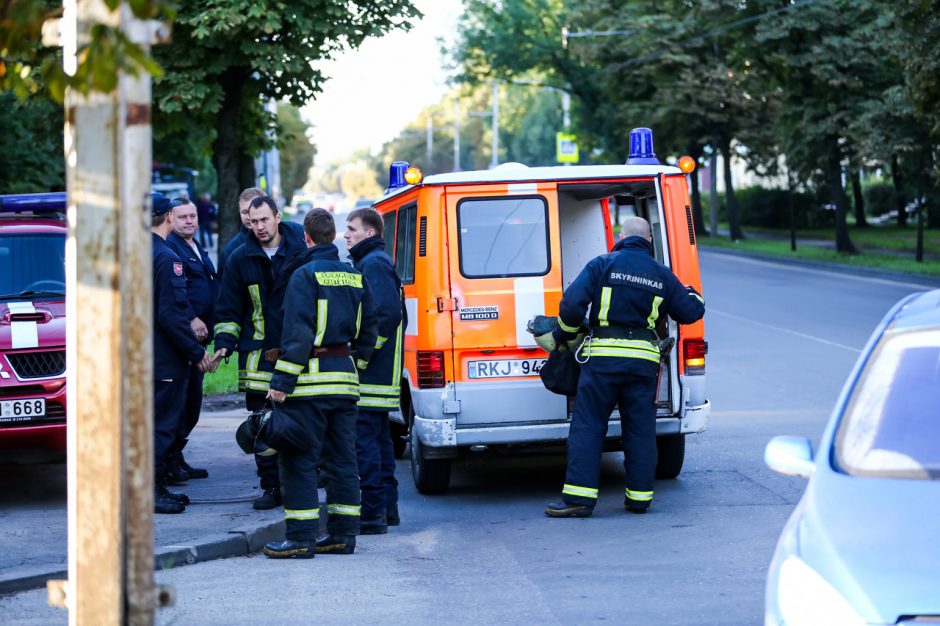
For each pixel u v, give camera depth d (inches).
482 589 253.8
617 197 422.3
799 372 603.8
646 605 238.2
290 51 730.2
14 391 328.2
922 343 185.9
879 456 168.7
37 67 180.7
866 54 1400.1
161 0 136.6
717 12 1563.7
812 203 2212.1
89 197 141.8
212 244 1766.7
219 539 287.1
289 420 277.0
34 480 381.4
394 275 316.2
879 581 140.4
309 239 285.3
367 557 286.7
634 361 326.6
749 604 236.8
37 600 246.1
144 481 143.9
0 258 362.9
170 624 229.0
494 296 352.5
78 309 142.8
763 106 1860.2
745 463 396.8
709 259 1583.4
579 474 328.8
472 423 352.2
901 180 1793.8
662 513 328.5
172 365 321.1
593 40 1996.8
